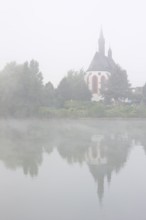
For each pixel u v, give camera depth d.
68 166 25.23
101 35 153.62
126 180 20.89
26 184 19.98
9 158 28.41
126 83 114.81
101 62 142.25
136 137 45.00
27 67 88.50
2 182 20.45
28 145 36.53
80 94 111.44
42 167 24.86
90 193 18.17
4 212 15.37
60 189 18.86
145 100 109.75
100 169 24.12
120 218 14.68
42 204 16.45
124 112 89.69
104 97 115.62
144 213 15.20
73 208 15.82
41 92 88.62
